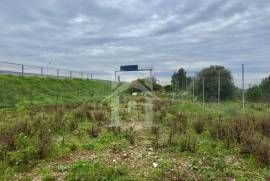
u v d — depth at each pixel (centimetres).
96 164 620
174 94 3031
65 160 680
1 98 2097
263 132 973
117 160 677
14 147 732
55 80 3588
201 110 1730
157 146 784
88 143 827
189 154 721
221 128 955
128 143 851
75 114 1382
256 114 1384
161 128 1103
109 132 995
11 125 973
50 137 822
